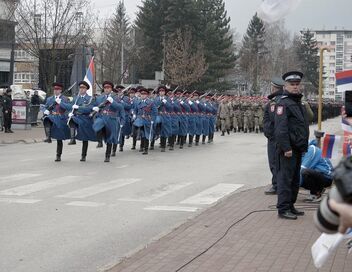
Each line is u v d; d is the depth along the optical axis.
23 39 36.50
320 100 10.59
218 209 8.92
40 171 13.26
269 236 7.06
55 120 14.89
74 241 6.98
